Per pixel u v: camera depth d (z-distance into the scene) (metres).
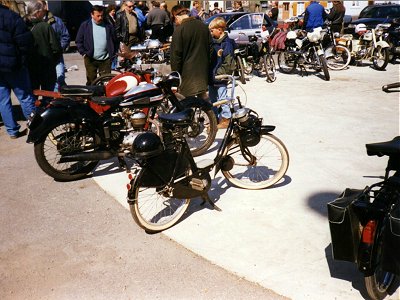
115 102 4.83
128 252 3.50
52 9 15.44
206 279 3.12
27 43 6.05
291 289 2.98
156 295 2.98
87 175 5.10
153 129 5.40
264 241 3.57
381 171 4.92
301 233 3.67
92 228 3.90
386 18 15.21
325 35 11.52
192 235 3.71
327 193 4.41
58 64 7.87
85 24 7.86
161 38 13.53
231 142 4.24
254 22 14.44
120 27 11.64
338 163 5.19
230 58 6.52
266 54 10.39
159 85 5.11
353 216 2.56
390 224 2.46
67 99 4.93
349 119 6.93
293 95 8.75
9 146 6.26
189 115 3.82
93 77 8.18
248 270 3.20
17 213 4.23
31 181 5.00
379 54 11.43
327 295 2.90
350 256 2.61
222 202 4.28
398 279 2.97
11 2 6.58
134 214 3.59
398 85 3.40
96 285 3.11
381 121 6.77
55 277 3.22
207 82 5.86
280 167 4.47
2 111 6.41
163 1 13.72
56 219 4.09
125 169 5.21
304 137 6.14
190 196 3.88
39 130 4.58
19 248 3.62
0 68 5.99
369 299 2.84
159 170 3.65
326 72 10.12
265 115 7.30
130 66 7.68
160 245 3.58
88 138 4.87
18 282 3.18
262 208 4.14
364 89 9.07
